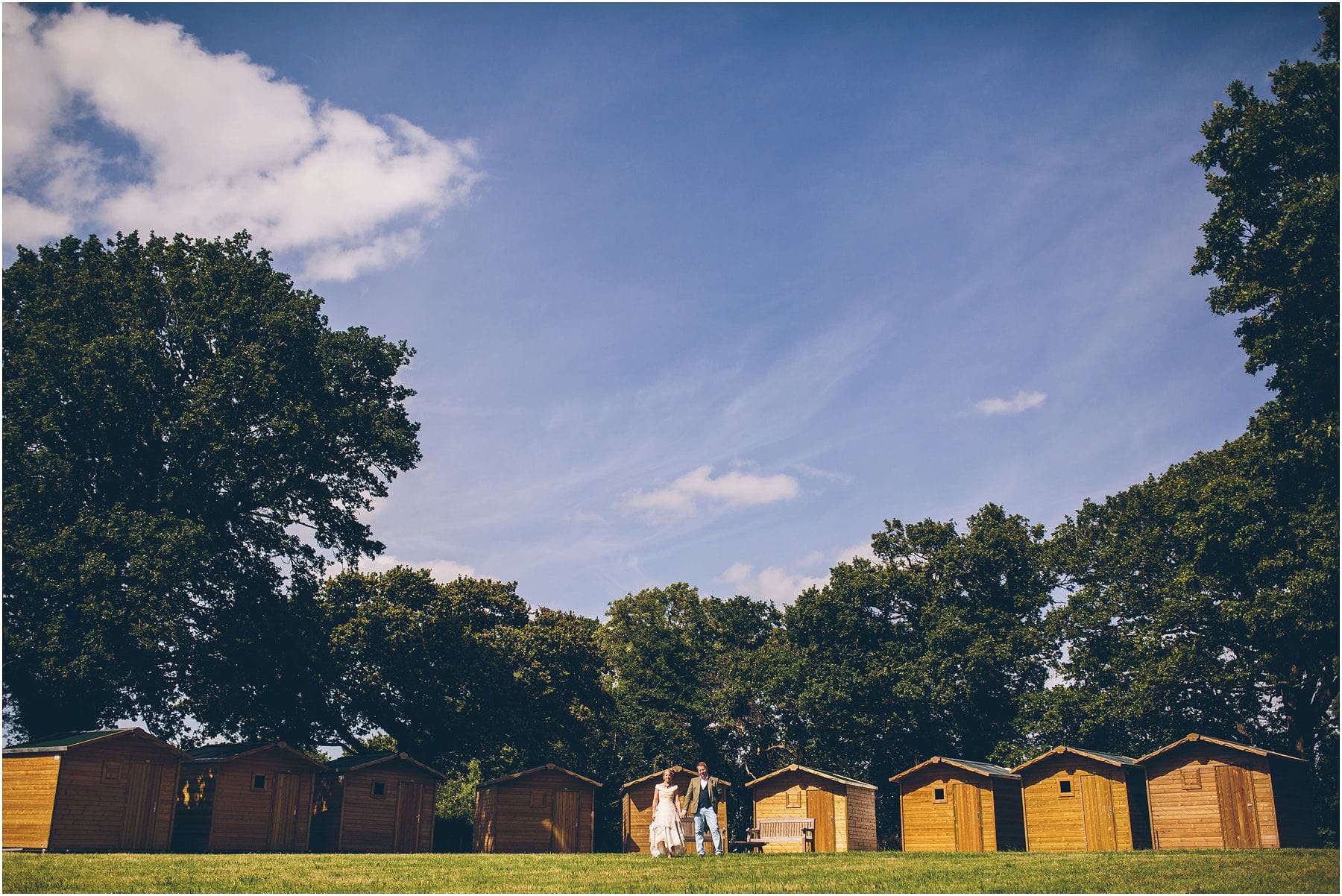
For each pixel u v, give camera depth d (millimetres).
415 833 43125
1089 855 24094
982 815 42188
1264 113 32625
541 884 16453
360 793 41688
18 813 31391
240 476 41031
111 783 32250
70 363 37312
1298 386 32562
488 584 59438
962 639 61531
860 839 45031
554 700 56281
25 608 36031
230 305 42062
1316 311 31812
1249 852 23266
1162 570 53844
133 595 35156
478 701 53625
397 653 50094
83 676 35188
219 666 42625
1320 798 52781
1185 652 48000
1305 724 48094
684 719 69688
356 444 46031
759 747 69750
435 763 55281
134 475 40594
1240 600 44688
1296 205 30656
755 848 44250
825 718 63531
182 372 41281
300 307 43938
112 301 41344
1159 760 38375
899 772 66500
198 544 37188
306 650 44656
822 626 66375
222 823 36219
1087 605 57938
